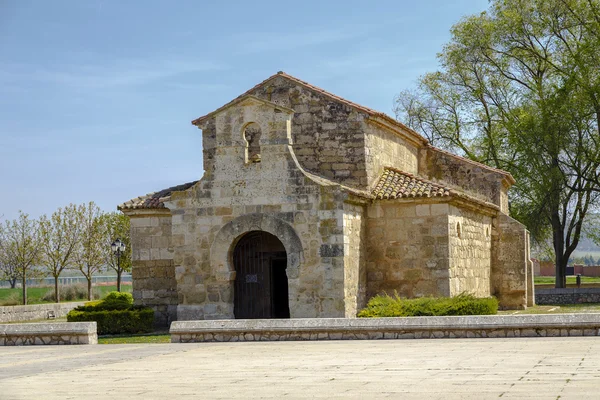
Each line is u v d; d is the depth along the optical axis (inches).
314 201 1200.8
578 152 2006.6
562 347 693.9
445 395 459.8
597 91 1948.8
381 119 1387.8
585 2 2044.8
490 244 1617.9
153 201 1419.8
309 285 1195.3
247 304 1261.1
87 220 2532.0
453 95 2310.5
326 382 532.4
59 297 2500.0
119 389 534.0
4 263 2410.2
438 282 1270.9
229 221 1237.7
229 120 1246.3
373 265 1304.1
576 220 2331.4
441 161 1681.8
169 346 880.9
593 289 1924.2
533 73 2194.9
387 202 1300.4
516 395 448.5
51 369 668.7
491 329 824.3
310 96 1362.0
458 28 2251.5
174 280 1408.7
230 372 606.2
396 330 853.2
